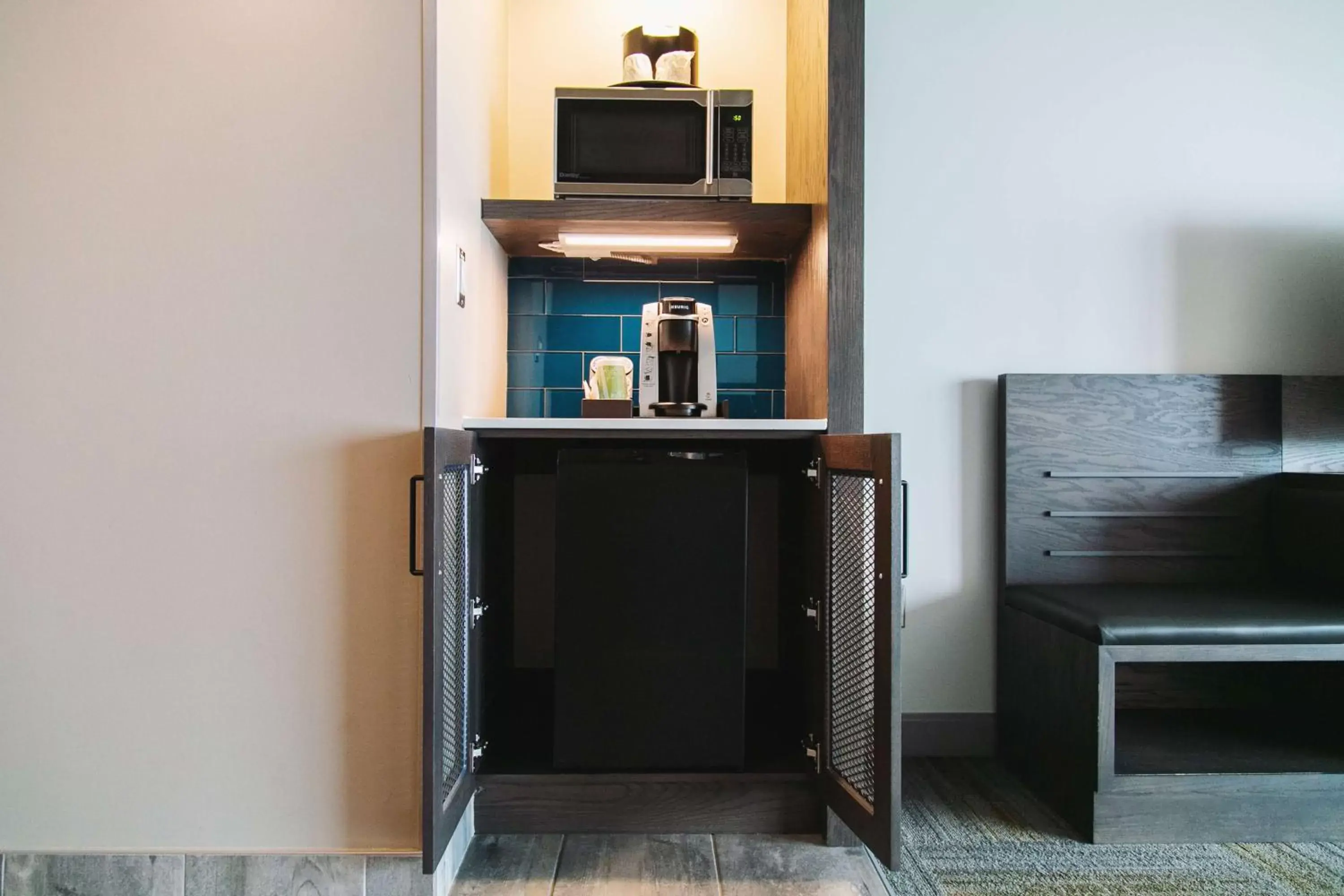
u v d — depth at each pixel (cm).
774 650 232
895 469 137
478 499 172
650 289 233
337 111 147
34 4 145
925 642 228
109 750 147
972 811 189
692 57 213
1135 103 230
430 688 133
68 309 146
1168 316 230
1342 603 186
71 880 147
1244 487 225
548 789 172
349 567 147
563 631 167
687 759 168
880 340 226
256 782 148
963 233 227
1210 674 227
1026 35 228
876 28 226
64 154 146
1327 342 233
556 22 233
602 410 188
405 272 147
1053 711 190
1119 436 223
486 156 195
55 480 146
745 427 170
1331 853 167
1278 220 232
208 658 147
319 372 147
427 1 147
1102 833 171
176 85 146
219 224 146
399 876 147
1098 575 222
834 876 157
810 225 192
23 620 146
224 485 147
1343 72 233
